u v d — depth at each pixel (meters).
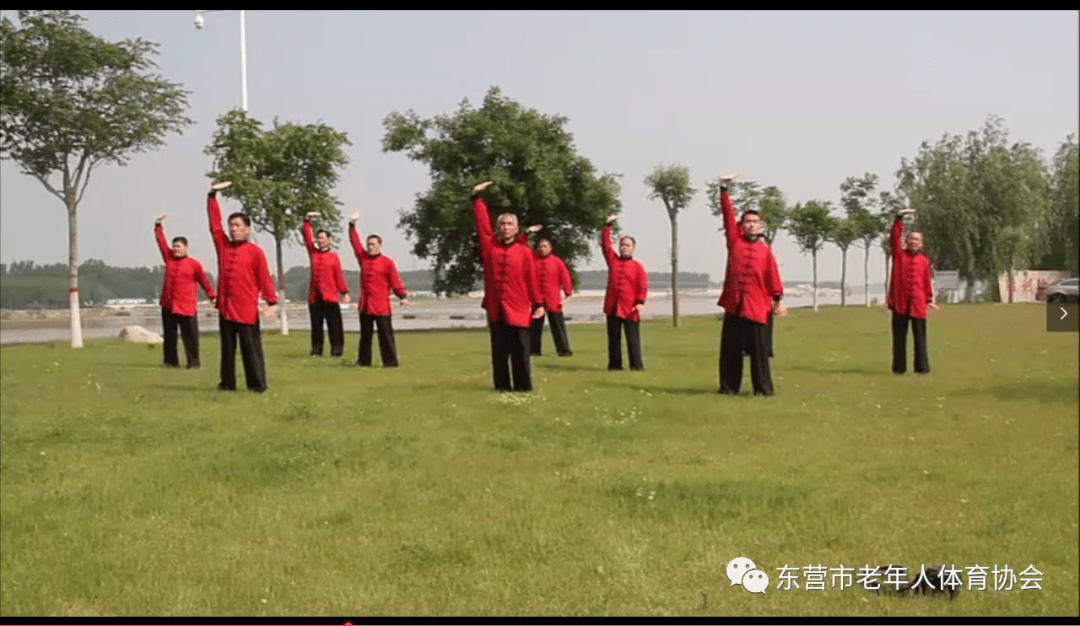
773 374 17.94
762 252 14.70
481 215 15.33
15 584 6.31
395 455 9.88
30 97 25.42
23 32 25.61
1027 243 55.34
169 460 9.76
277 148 31.62
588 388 15.53
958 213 54.56
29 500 8.26
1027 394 14.77
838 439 10.85
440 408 13.16
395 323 46.34
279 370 19.09
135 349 25.16
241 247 15.41
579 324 40.84
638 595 6.12
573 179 38.53
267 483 8.80
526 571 6.49
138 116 26.53
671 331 32.53
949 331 30.06
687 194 35.09
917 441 10.73
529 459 9.72
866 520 7.55
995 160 55.38
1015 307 46.75
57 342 29.08
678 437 10.97
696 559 6.70
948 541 7.06
